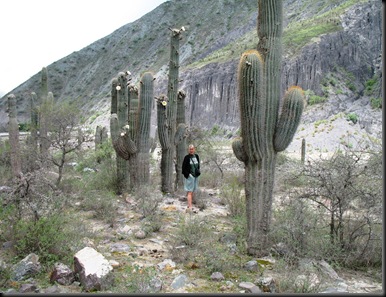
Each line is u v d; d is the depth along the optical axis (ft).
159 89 299.17
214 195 39.75
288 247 21.15
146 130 36.91
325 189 22.30
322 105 222.28
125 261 19.93
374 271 19.86
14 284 16.60
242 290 16.94
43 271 18.10
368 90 241.76
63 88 581.12
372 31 280.31
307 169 22.74
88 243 21.61
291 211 22.79
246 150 21.81
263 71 21.54
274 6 21.85
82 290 16.26
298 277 17.71
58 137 47.47
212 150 55.83
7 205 22.75
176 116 42.42
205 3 620.49
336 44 262.88
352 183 21.54
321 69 247.70
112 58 591.78
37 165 43.98
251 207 21.90
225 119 251.39
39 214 21.58
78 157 55.57
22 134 70.64
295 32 280.72
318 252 20.33
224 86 261.85
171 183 39.40
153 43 586.86
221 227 26.89
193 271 19.15
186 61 469.57
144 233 24.38
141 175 36.96
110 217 27.48
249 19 495.41
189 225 24.06
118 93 39.19
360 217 21.99
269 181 21.80
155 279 16.99
